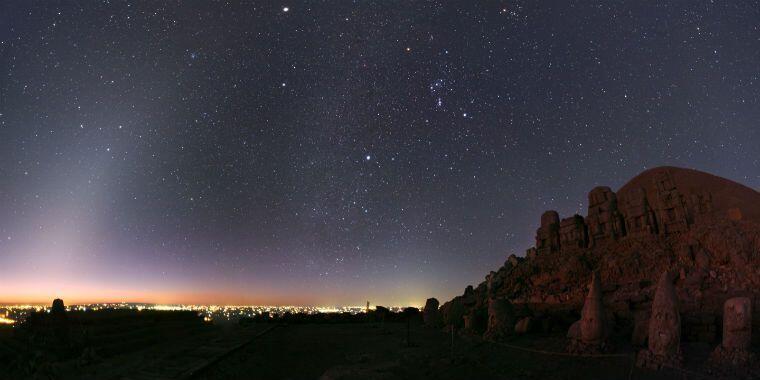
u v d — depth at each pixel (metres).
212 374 18.55
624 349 16.30
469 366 17.75
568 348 16.98
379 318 39.41
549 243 31.20
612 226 28.06
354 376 17.33
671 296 15.12
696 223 24.31
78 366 17.98
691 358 14.64
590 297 17.19
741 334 14.08
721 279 20.05
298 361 21.92
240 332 31.23
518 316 22.62
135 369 17.84
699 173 28.61
